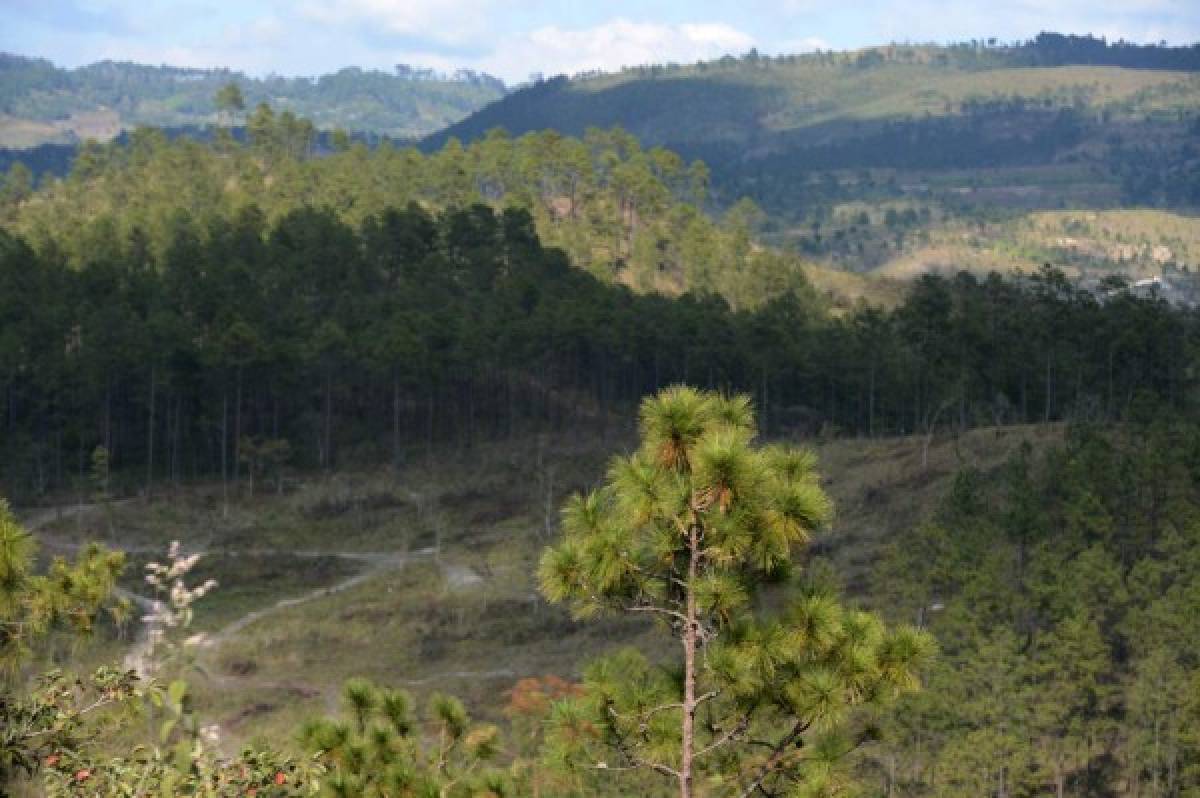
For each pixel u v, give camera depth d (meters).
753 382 114.81
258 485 106.25
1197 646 43.81
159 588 9.27
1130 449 73.81
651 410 10.42
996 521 59.16
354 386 123.44
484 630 68.25
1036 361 105.69
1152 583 48.97
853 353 111.94
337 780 11.77
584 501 11.00
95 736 9.77
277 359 108.25
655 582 11.07
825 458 94.56
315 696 56.59
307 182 174.88
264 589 79.19
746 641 10.52
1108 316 105.31
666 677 11.67
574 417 121.00
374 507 98.62
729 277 166.62
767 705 11.12
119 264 136.25
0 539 10.56
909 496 81.12
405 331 109.31
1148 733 42.53
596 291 133.00
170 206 161.75
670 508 10.30
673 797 23.58
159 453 113.81
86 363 104.75
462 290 140.00
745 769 11.68
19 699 9.80
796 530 10.23
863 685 10.88
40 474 102.69
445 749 13.24
